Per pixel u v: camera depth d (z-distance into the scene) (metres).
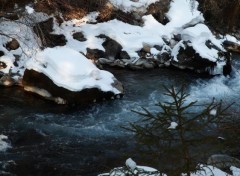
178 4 20.33
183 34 18.58
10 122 11.45
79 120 11.95
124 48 16.95
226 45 19.41
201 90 15.12
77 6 18.58
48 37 16.77
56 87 12.68
